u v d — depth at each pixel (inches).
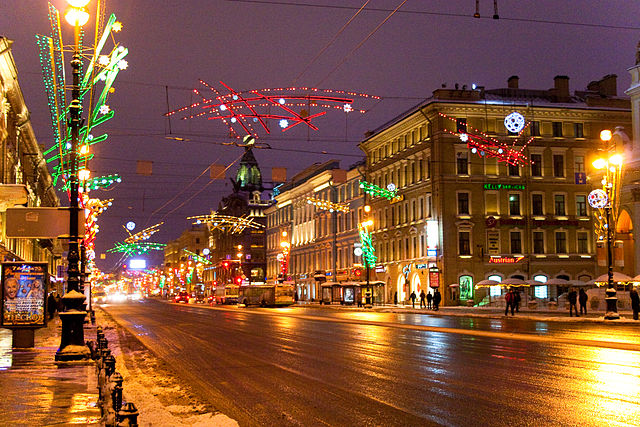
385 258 2908.5
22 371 632.4
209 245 6156.5
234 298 3828.7
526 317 1556.3
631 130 2620.6
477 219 2485.2
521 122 1756.9
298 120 1058.7
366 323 1416.1
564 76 2694.4
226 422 377.4
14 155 1793.8
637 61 2185.0
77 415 398.9
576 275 2541.8
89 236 1537.9
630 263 2210.9
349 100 1125.7
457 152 2492.6
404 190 2743.6
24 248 2071.9
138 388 530.6
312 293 3693.4
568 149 2571.4
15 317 870.4
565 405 403.9
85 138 929.5
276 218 4434.1
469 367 601.0
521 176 2529.5
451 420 370.0
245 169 5482.3
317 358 725.9
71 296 714.2
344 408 422.0
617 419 360.5
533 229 2524.6
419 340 925.8
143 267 5492.1
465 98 2529.5
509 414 380.5
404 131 2758.4
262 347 892.6
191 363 731.4
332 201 3440.0
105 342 652.7
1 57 1408.7
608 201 1422.2
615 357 671.1
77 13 685.3
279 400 465.7
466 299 2452.0
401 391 476.7
